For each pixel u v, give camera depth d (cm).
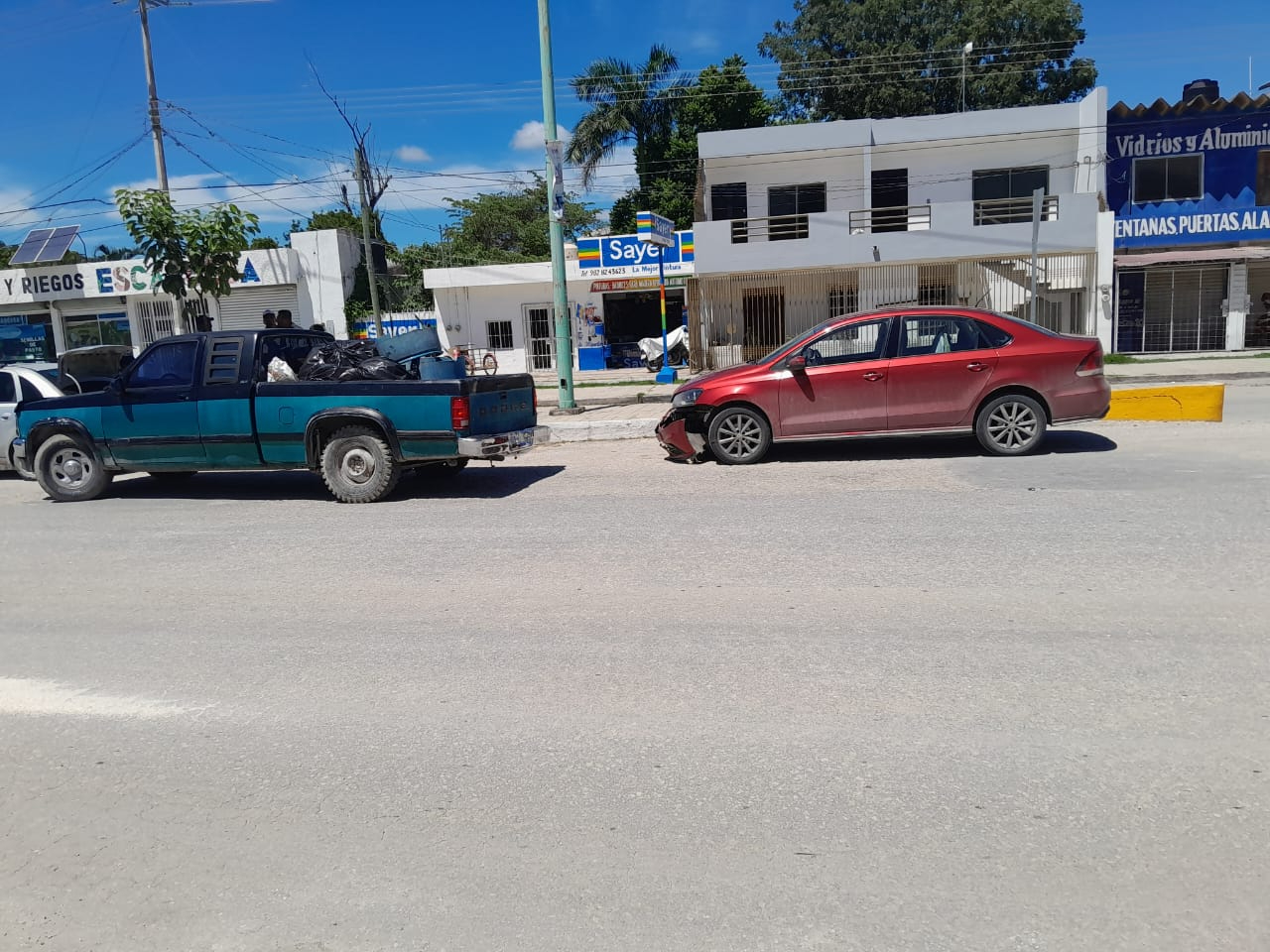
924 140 2419
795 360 977
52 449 1017
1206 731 354
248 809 335
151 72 2308
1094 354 938
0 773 370
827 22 3466
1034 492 775
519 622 518
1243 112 2344
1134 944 245
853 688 408
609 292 2828
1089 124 2333
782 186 2567
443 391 880
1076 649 438
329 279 2708
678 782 338
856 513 739
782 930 257
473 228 4009
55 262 2800
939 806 314
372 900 280
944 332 963
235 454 941
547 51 1468
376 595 584
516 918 268
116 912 280
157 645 510
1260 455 886
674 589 563
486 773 353
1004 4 3312
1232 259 2328
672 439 1038
